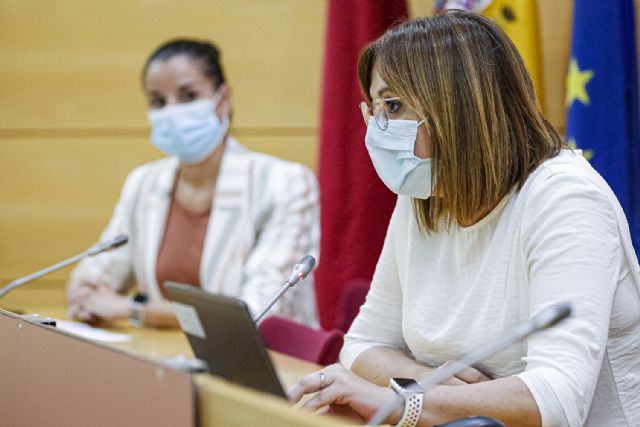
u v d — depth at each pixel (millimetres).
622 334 3473
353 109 6195
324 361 4816
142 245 7180
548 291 3264
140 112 8914
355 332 4176
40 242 9141
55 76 9062
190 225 7066
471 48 3463
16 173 9180
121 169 8969
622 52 5613
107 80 8961
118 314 6801
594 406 3486
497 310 3500
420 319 3775
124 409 2934
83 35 9000
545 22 6305
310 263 3879
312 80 8438
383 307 4113
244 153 7191
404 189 3637
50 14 9055
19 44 9117
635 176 5617
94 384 3119
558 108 6293
